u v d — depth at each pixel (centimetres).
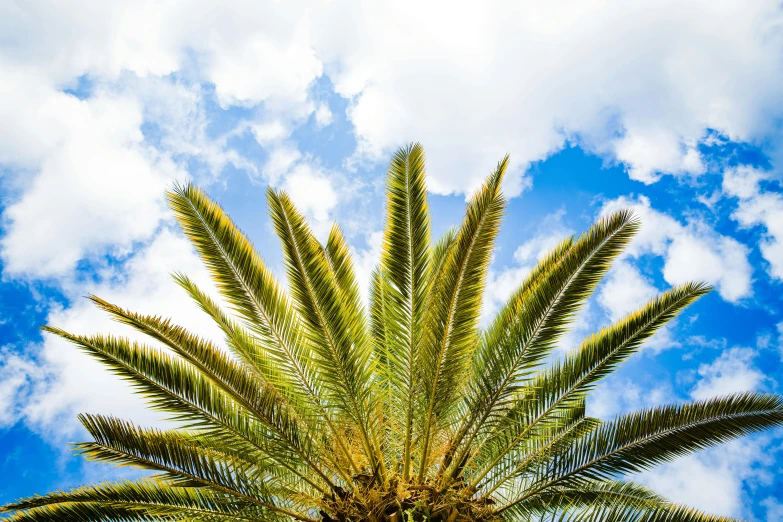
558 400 671
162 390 612
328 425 688
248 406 636
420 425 678
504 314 695
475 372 672
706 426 622
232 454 650
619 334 672
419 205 704
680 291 664
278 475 674
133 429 605
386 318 777
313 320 666
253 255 673
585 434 691
